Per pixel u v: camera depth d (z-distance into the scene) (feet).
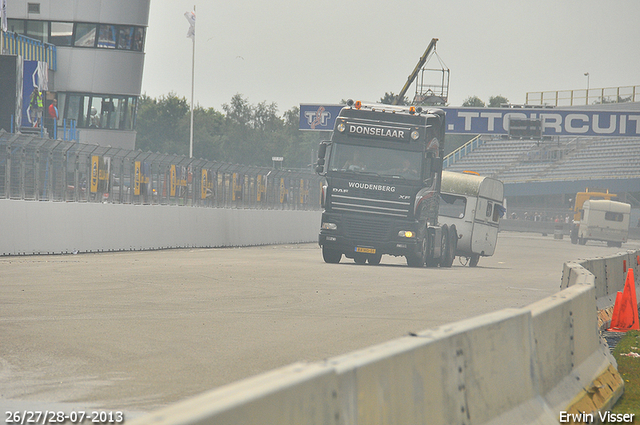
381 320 143.13
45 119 648.79
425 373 50.11
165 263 267.80
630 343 145.59
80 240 307.78
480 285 231.91
